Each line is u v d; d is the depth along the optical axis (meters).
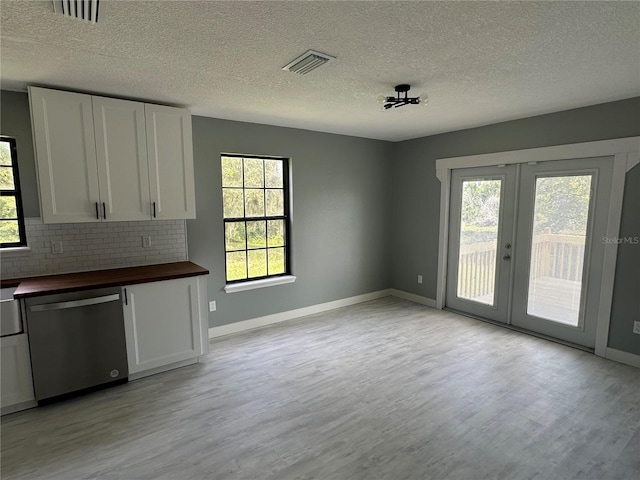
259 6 1.54
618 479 1.85
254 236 4.09
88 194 2.76
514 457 2.01
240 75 2.40
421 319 4.31
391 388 2.76
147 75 2.40
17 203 2.78
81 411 2.45
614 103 3.01
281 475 1.90
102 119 2.76
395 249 5.28
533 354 3.32
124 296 2.72
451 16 1.63
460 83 2.58
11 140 2.72
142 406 2.52
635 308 3.04
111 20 1.65
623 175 3.01
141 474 1.90
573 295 3.46
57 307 2.43
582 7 1.55
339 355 3.34
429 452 2.06
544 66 2.25
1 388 2.35
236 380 2.89
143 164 2.96
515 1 1.50
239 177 3.92
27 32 1.76
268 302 4.17
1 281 2.65
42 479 1.87
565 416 2.38
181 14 1.60
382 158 5.05
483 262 4.22
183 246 3.52
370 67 2.27
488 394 2.66
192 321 3.08
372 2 1.51
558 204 3.49
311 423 2.33
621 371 2.99
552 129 3.43
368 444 2.13
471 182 4.26
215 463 1.98
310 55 2.07
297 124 3.96
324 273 4.63
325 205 4.54
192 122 3.49
